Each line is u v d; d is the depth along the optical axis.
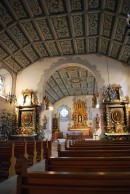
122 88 15.50
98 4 10.48
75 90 26.73
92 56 16.61
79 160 2.96
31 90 16.47
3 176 5.26
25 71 17.16
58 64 16.78
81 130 26.20
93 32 13.24
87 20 11.88
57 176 1.89
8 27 11.77
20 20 11.55
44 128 15.70
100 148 5.15
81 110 28.14
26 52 15.28
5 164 5.55
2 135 14.30
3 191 3.71
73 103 29.80
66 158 2.98
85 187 1.82
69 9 10.88
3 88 16.08
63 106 30.16
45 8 10.70
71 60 16.70
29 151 7.18
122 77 15.74
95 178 1.82
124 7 9.98
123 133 14.04
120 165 2.81
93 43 14.84
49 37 13.81
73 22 12.17
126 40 12.88
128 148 5.22
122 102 14.85
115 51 15.04
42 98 16.27
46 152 3.14
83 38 14.04
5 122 14.74
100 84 15.88
